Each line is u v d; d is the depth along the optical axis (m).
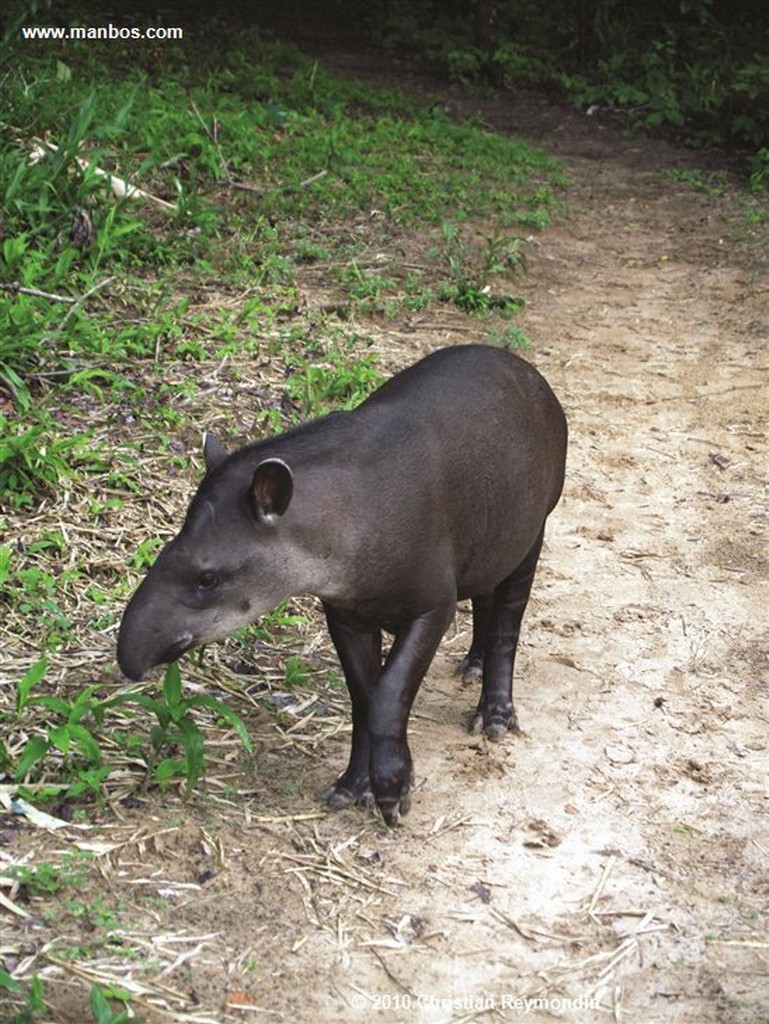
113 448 7.22
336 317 8.85
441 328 8.95
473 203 11.40
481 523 5.70
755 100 14.61
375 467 5.47
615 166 13.80
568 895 5.45
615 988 5.19
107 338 7.97
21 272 8.15
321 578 5.44
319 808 5.68
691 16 18.16
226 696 6.09
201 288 8.83
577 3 17.69
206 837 5.50
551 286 10.09
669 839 5.66
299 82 14.20
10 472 6.85
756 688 6.36
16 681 5.99
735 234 11.50
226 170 10.66
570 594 6.85
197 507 5.38
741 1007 5.15
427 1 18.56
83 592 6.45
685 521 7.38
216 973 5.11
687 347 9.05
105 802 5.58
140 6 16.98
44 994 4.98
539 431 5.89
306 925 5.28
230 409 7.64
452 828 5.64
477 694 6.27
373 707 5.54
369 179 11.38
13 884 5.27
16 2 13.84
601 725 6.13
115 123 9.68
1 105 9.77
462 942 5.28
